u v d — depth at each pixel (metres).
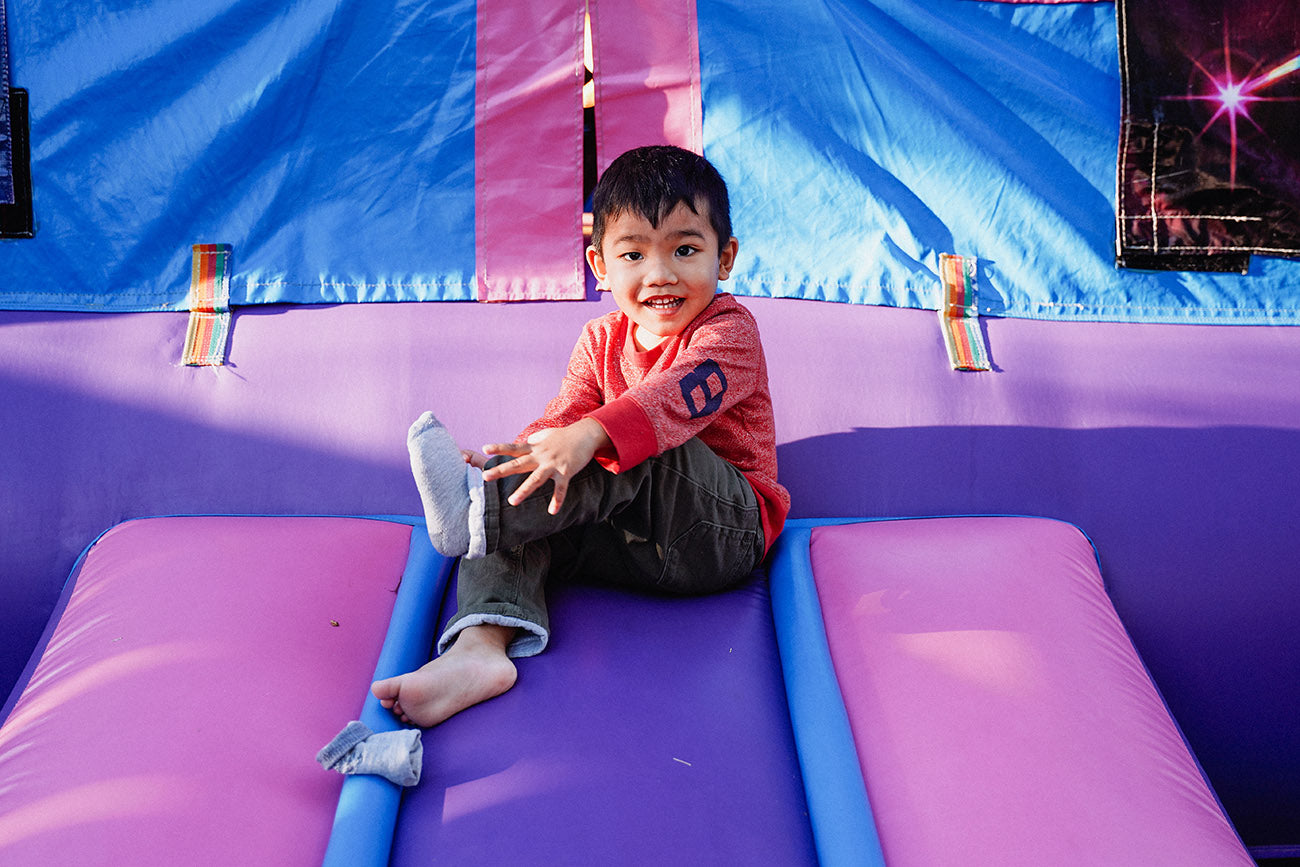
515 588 1.14
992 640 1.16
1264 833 1.49
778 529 1.31
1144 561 1.50
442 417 1.54
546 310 1.64
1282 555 1.51
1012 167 1.70
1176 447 1.57
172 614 1.17
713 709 1.09
